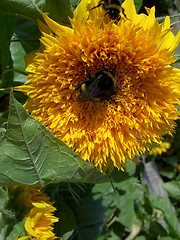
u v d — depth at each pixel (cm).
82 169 30
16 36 37
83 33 30
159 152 54
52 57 30
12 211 32
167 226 56
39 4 32
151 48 30
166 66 31
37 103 31
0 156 29
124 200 49
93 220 40
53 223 34
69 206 39
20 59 37
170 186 59
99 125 33
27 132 29
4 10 33
